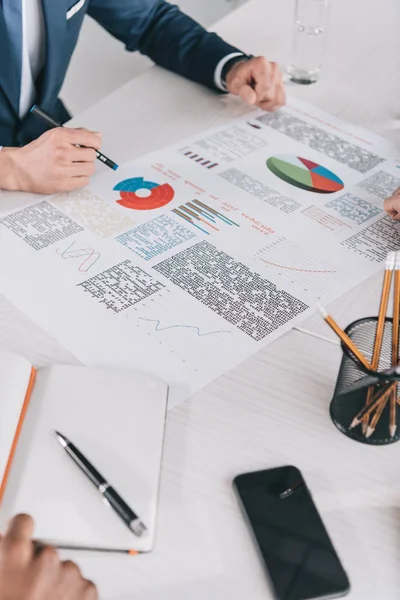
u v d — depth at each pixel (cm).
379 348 58
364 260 79
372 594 48
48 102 116
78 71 179
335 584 48
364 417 58
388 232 84
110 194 88
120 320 69
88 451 55
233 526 52
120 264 77
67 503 51
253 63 107
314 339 69
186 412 61
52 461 54
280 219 85
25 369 60
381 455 58
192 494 54
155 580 49
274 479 55
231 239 81
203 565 50
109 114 105
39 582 44
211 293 73
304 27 111
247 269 77
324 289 75
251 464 57
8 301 71
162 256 78
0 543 45
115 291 73
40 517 50
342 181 93
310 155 98
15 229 81
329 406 62
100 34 192
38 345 66
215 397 62
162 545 51
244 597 48
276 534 51
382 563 50
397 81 117
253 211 86
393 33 130
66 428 56
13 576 44
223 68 110
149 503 52
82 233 81
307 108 109
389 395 56
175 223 84
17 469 53
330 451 58
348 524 53
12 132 113
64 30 109
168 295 73
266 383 64
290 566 49
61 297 72
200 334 68
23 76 112
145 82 114
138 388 60
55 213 85
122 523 50
